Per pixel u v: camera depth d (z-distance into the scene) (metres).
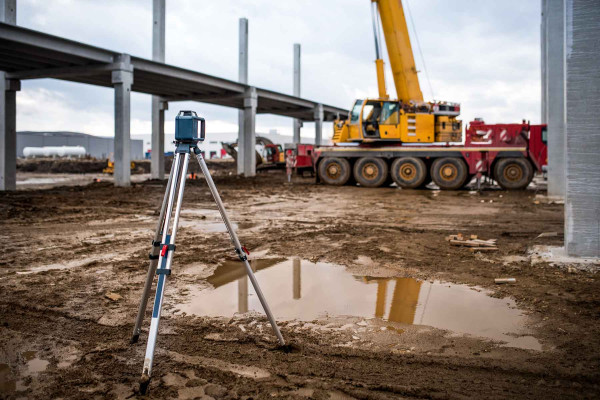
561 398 2.75
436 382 2.94
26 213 11.20
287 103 34.06
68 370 3.10
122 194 16.53
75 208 12.27
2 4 16.64
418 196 16.62
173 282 5.31
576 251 6.22
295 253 6.89
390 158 20.92
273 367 3.15
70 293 4.84
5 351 3.41
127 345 3.52
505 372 3.10
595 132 5.96
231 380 2.96
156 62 21.02
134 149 80.50
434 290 5.02
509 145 18.77
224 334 3.76
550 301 4.58
